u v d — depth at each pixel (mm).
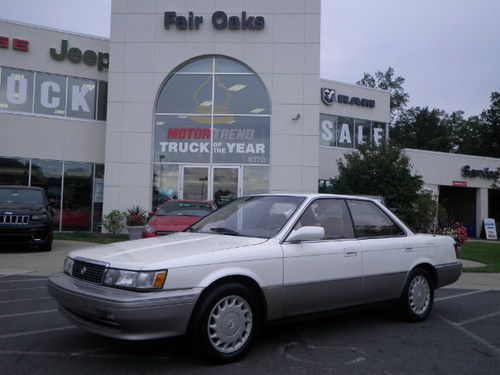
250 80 19469
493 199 36406
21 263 11289
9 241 12586
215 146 19375
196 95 19500
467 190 32594
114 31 19312
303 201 5473
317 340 5398
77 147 20453
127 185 19031
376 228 6023
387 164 18469
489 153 51219
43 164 19969
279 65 19188
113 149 19094
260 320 4793
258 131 19344
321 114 25406
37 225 12859
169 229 10719
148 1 19359
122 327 4031
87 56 20609
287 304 4887
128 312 3967
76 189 20406
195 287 4273
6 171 19500
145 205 18984
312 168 18969
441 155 29609
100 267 4379
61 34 20297
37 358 4641
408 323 6281
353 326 6066
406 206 17812
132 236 16734
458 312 7078
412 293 6270
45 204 13914
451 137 61125
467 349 5195
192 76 19562
